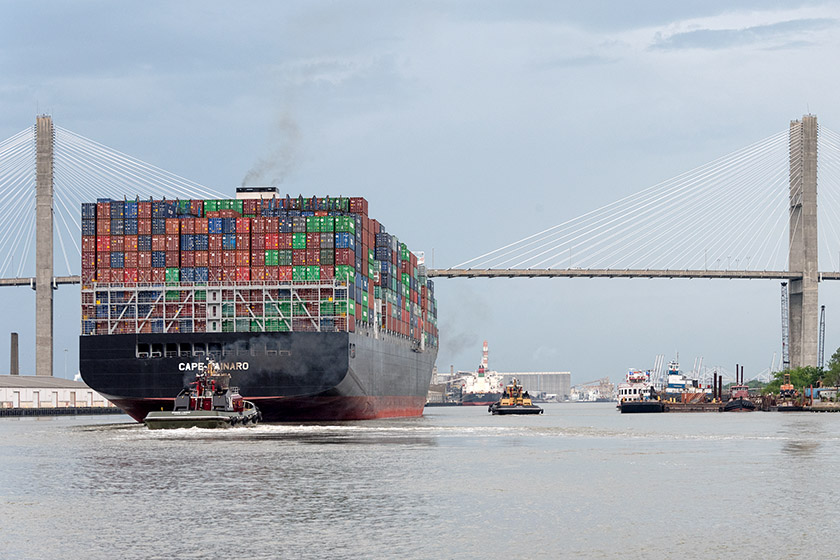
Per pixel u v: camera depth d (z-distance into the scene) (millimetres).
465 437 96375
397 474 59844
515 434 103125
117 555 37000
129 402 109250
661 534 40594
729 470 62750
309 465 64812
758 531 41281
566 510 46344
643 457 72125
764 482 56438
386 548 37938
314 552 37250
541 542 39031
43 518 44562
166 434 95688
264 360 107688
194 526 42219
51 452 76250
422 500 49312
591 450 79000
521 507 47156
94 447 80562
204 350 108688
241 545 38469
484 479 57438
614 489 53438
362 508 46750
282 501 48875
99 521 43625
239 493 51656
